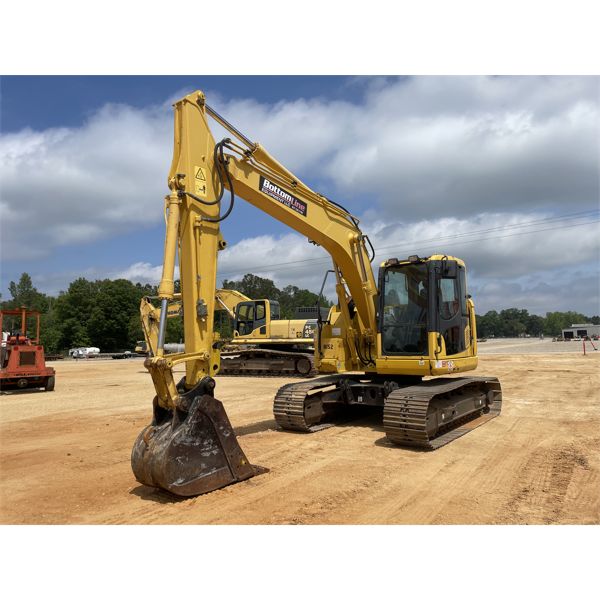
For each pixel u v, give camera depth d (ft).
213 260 23.15
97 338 230.07
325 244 30.78
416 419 25.50
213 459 19.67
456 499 18.26
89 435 30.96
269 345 73.31
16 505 18.37
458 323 31.04
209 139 23.63
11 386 53.31
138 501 18.62
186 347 21.90
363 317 33.19
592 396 44.70
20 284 324.60
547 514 16.72
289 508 17.52
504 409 38.01
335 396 32.99
